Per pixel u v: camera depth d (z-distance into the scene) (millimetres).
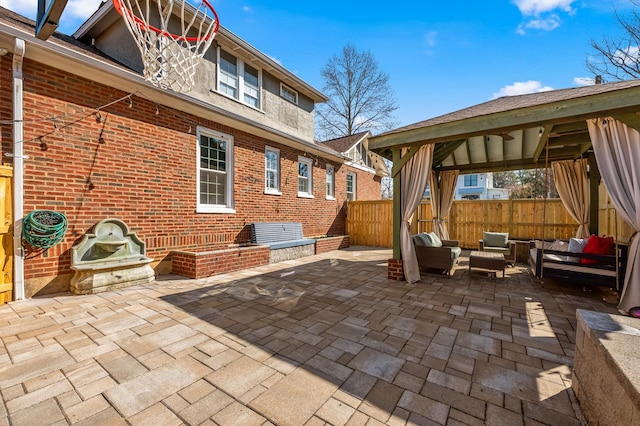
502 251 7316
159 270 5496
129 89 5039
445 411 1861
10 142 3848
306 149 9727
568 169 6973
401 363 2455
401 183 5555
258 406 1889
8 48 3791
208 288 4727
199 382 2146
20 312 3514
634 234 3949
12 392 2004
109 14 6176
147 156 5316
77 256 4367
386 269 6469
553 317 3596
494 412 1854
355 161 13539
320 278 5559
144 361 2436
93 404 1889
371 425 1730
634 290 3771
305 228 9719
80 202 4473
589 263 4676
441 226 8312
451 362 2482
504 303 4129
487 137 6402
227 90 7387
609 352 1470
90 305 3803
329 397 1990
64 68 4309
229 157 7012
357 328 3195
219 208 6719
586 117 3715
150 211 5359
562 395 2033
